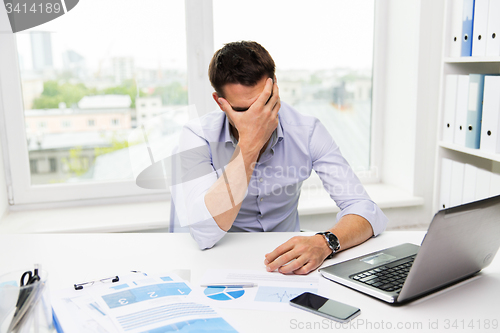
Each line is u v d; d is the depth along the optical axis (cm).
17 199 203
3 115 196
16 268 101
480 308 79
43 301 66
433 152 217
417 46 208
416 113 212
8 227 179
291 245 101
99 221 187
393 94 231
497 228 85
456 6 180
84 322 71
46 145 205
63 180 210
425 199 222
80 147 209
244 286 89
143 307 76
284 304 81
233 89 115
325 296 85
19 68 196
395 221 221
